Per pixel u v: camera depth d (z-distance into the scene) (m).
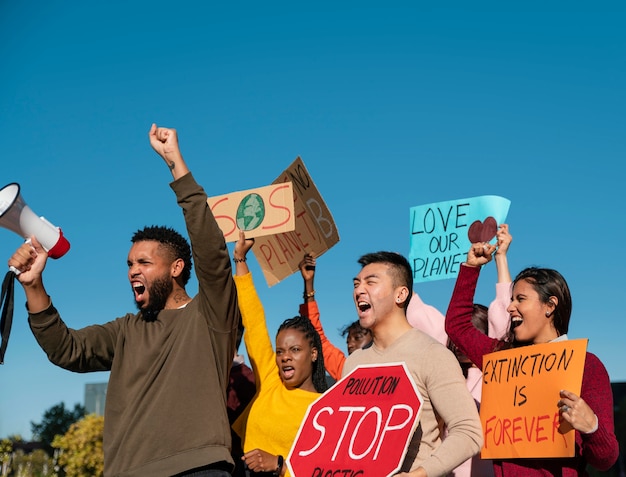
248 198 5.23
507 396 4.11
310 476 3.84
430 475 3.64
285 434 4.83
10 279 4.24
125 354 4.29
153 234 4.57
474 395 5.11
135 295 4.49
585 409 3.72
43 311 4.27
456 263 5.96
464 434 3.77
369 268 4.36
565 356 3.93
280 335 5.13
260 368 5.14
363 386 3.99
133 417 4.06
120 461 3.99
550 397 3.92
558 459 3.96
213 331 4.26
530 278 4.31
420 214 6.24
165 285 4.48
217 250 4.14
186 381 4.11
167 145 4.24
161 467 3.93
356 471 3.72
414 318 5.73
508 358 4.17
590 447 3.78
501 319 5.00
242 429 5.09
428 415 4.02
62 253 4.32
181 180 4.17
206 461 3.96
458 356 5.12
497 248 5.17
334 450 3.86
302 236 5.87
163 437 4.00
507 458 4.02
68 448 17.41
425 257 6.14
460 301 4.70
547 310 4.25
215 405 4.12
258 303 5.23
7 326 4.21
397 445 3.68
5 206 4.10
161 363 4.17
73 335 4.36
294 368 5.05
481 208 5.93
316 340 5.23
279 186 5.19
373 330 4.34
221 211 5.28
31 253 4.23
